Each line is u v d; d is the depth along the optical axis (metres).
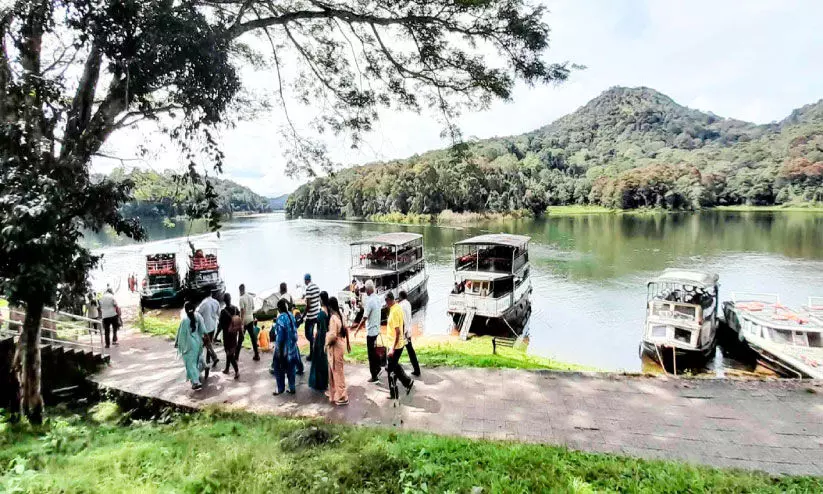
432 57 8.30
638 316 26.78
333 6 8.07
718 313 25.38
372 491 4.64
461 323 25.44
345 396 7.56
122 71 5.83
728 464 5.47
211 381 8.99
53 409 8.21
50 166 5.89
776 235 60.38
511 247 26.64
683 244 54.50
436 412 7.14
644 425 6.54
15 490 4.42
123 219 6.50
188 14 5.72
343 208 126.56
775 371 17.91
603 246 54.31
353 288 26.39
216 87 6.18
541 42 7.38
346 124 10.18
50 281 5.19
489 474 4.84
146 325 18.17
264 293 25.55
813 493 4.73
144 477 4.99
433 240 65.12
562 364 14.55
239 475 4.95
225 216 7.59
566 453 5.55
